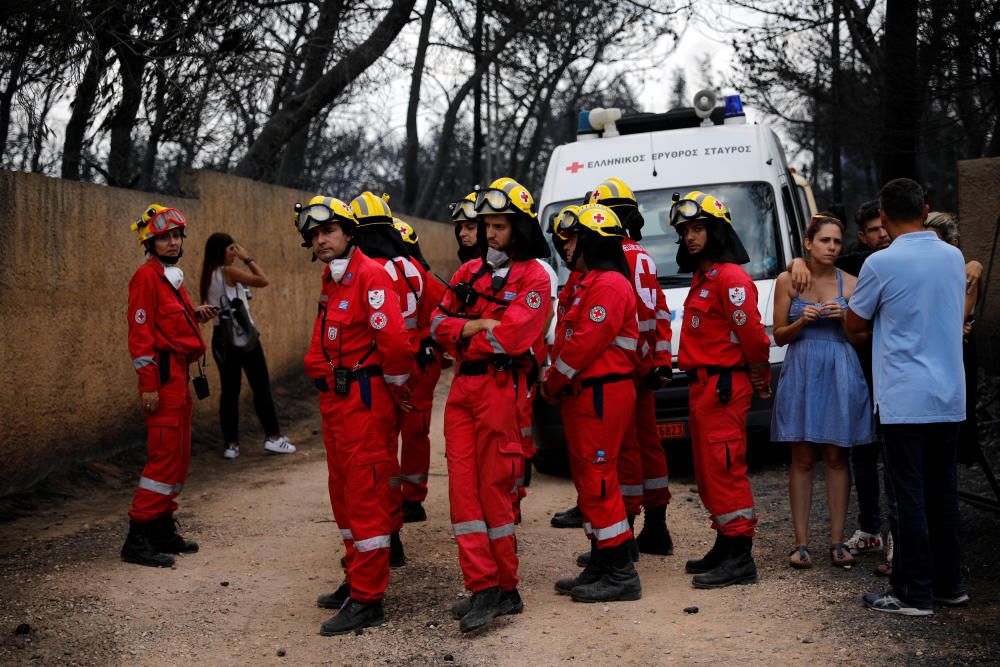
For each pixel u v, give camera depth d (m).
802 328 5.83
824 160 28.86
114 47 10.54
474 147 29.17
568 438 5.44
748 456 9.30
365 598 5.14
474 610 5.00
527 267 5.09
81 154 10.80
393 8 14.88
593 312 5.16
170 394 6.28
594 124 10.52
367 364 5.16
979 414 8.54
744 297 5.47
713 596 5.39
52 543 6.76
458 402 5.14
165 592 5.75
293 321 13.93
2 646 4.88
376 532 5.13
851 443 5.66
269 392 10.04
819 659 4.41
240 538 6.95
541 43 22.17
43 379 8.21
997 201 9.61
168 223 6.26
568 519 7.14
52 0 9.12
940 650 4.42
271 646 4.99
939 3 10.65
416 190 24.75
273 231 13.20
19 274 7.91
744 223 9.29
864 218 6.11
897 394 4.87
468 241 6.74
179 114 11.77
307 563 6.36
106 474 8.74
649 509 6.35
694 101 10.16
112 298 9.26
